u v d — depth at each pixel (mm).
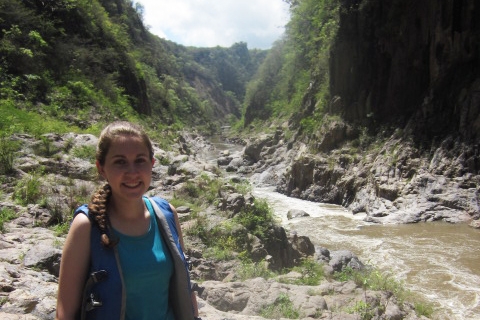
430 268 11586
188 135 46969
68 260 1902
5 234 6875
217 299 6320
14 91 17578
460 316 8820
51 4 25562
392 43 21688
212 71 138750
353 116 23016
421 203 16656
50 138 13312
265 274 8227
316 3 35969
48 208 8438
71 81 22297
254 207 10367
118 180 2012
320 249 11055
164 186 11672
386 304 6906
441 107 19250
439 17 19625
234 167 32375
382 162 19266
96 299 1861
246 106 61281
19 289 4457
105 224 1950
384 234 14859
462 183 16672
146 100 34812
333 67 24609
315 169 21750
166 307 2092
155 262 1996
